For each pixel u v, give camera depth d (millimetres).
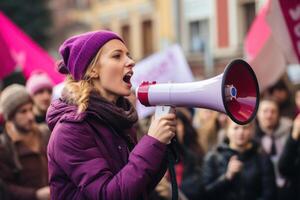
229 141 5695
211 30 23703
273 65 5930
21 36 7027
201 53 23844
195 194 5516
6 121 4965
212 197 5590
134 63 2848
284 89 7117
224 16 23125
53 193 2783
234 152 5586
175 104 2709
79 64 2807
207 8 23844
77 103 2756
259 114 6461
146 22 29594
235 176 5535
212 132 7117
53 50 31578
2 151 4855
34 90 6039
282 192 5746
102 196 2605
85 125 2729
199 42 24094
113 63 2791
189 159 5609
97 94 2775
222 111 2617
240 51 22344
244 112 2689
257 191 5566
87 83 2791
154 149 2650
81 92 2766
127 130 2881
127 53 2859
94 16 34250
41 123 6035
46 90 6066
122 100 2914
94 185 2629
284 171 5566
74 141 2697
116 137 2799
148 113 6352
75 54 2816
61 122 2746
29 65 7051
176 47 7375
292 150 5484
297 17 4816
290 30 4820
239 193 5523
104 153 2746
